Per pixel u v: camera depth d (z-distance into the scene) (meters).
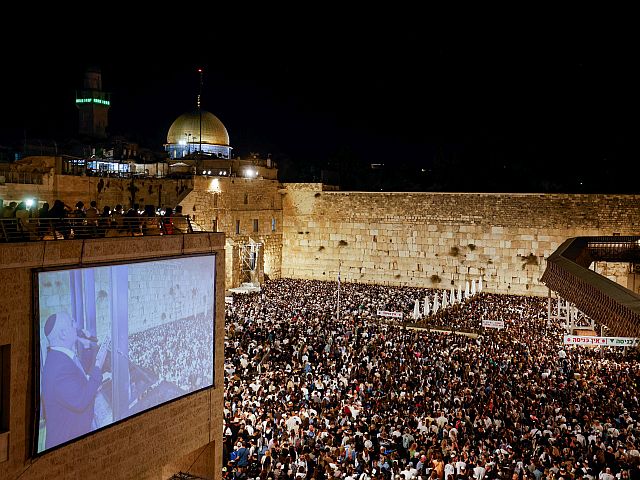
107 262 16.98
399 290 67.75
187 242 20.03
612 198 63.03
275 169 82.50
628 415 24.75
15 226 16.64
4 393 14.63
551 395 27.67
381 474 19.23
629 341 31.36
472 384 29.69
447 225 70.12
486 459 20.05
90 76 116.06
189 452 20.17
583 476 18.59
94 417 16.61
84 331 16.30
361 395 28.47
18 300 14.77
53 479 15.48
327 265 76.62
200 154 82.19
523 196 66.56
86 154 93.44
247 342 39.56
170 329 19.30
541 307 57.25
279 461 20.92
